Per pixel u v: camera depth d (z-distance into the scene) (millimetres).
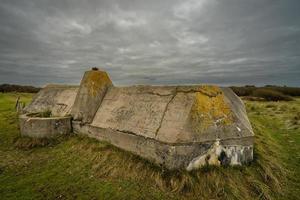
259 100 29000
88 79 10344
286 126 13547
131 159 6871
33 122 9633
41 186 6004
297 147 9508
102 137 8648
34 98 15031
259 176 6258
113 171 6477
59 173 6734
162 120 6793
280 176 6508
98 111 9836
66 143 9164
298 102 25609
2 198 5441
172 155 5953
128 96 9047
